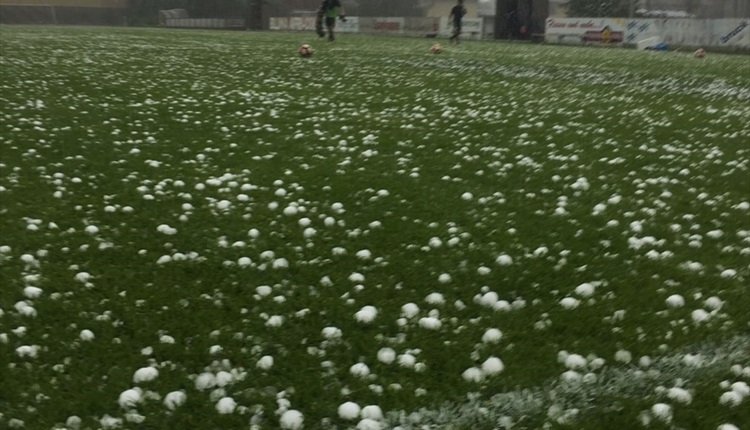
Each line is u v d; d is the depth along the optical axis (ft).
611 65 58.23
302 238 13.04
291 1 201.16
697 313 9.82
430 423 7.38
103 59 53.11
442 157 19.92
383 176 17.60
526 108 30.81
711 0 93.66
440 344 9.00
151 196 15.31
